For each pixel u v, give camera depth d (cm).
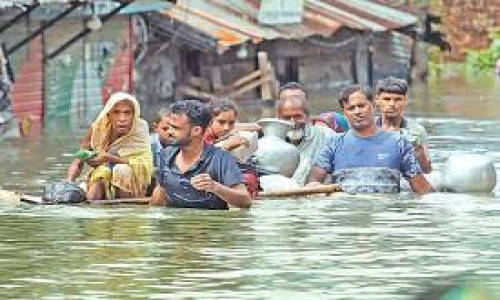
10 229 1678
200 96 4656
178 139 1834
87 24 3800
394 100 2173
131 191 1934
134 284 1351
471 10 6938
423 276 1381
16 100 3675
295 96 2139
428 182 2062
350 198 1978
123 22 4247
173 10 4641
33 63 3762
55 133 3397
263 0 5053
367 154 2055
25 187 2184
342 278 1373
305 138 2119
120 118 1947
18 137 3288
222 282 1358
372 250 1530
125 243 1577
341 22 5438
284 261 1463
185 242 1581
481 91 5094
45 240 1600
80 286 1342
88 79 4038
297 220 1753
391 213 1828
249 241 1588
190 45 4597
